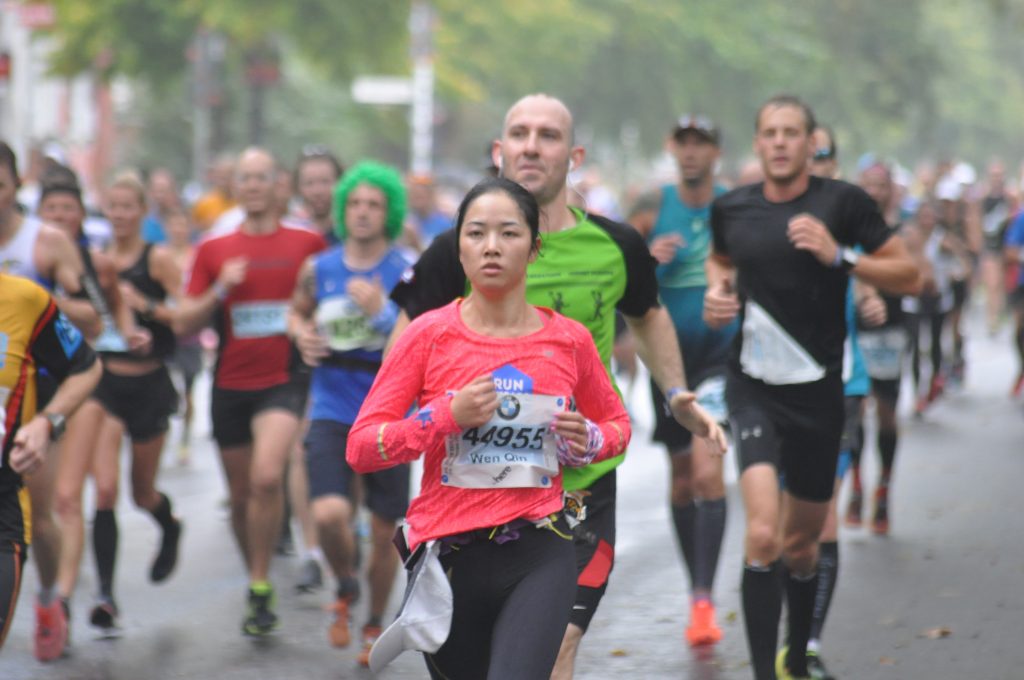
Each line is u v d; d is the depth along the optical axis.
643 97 143.00
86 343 15.49
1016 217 44.59
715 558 19.64
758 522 16.02
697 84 142.88
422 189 44.56
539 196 14.20
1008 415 41.16
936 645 19.03
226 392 21.34
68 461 20.30
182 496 30.75
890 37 160.62
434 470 11.97
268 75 82.94
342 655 19.31
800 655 17.31
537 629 11.57
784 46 145.38
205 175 85.00
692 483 20.56
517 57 120.94
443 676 12.30
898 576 22.80
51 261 18.75
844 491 30.45
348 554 19.45
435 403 11.65
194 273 21.72
